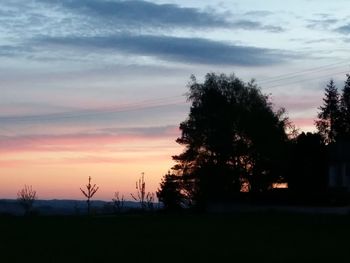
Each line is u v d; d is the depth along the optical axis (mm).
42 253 37344
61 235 49844
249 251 37938
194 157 90562
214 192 88500
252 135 88188
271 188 89250
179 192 92500
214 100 91125
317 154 90625
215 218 69125
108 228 56750
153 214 83688
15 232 53281
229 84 92375
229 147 88562
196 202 89750
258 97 92062
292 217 68062
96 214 88688
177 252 37594
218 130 89188
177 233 50844
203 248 39562
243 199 86000
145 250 38625
